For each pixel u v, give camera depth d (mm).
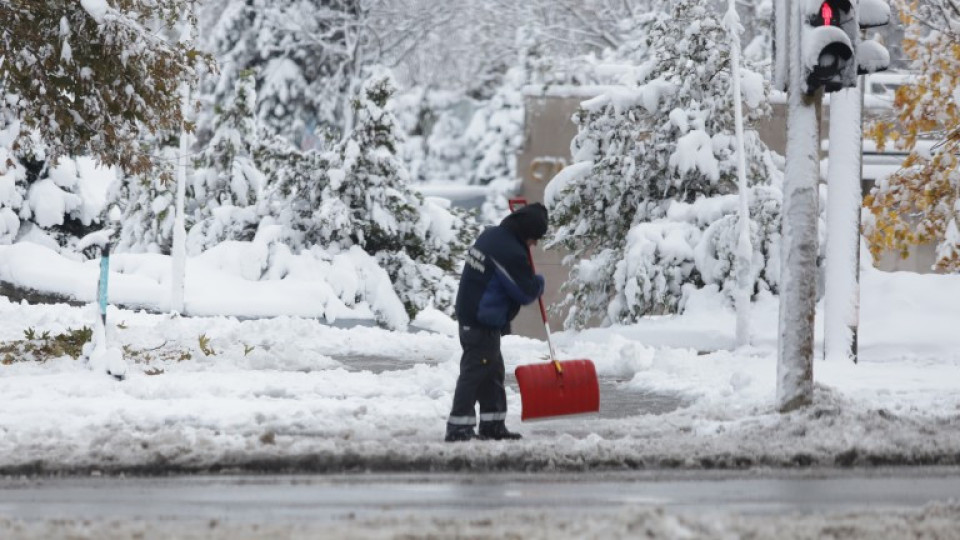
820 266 67250
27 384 39875
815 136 33094
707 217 71875
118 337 53750
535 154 111312
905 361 55375
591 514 21875
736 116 62688
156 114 52219
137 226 89812
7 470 27250
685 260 71438
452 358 50344
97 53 49906
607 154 77250
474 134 142500
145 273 78125
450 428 31031
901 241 70062
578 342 65812
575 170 77750
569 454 28469
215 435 30172
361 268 82500
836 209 51688
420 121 149375
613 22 149875
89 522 20906
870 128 73562
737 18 63031
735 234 69688
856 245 51688
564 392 31375
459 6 153125
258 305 76562
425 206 87250
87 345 43031
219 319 66188
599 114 78062
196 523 21094
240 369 46938
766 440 30297
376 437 30938
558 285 105625
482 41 153625
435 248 87812
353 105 85938
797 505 23766
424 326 85062
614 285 74750
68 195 92562
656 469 28375
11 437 30250
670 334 66250
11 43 49094
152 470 27516
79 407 35031
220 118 88562
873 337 58375
